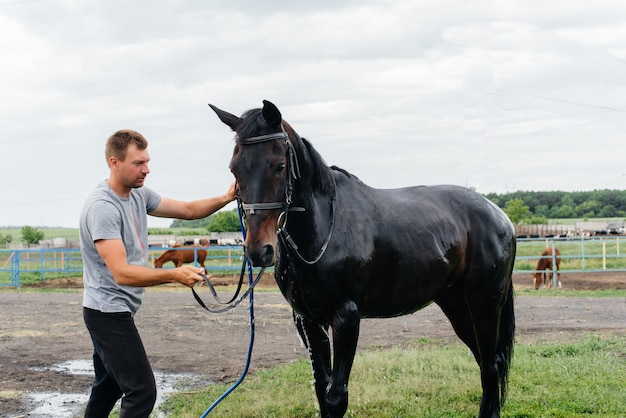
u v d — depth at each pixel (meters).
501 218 5.21
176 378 7.02
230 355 8.33
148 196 4.00
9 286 20.41
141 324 11.22
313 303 4.14
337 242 4.12
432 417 5.14
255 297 15.60
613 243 30.52
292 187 3.86
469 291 5.06
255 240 3.57
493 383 5.07
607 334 9.06
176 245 24.12
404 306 4.64
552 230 35.53
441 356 7.29
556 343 8.24
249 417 5.30
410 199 4.88
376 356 7.30
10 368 7.63
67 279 22.55
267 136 3.67
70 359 8.20
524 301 14.02
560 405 5.33
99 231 3.41
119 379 3.51
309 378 6.56
